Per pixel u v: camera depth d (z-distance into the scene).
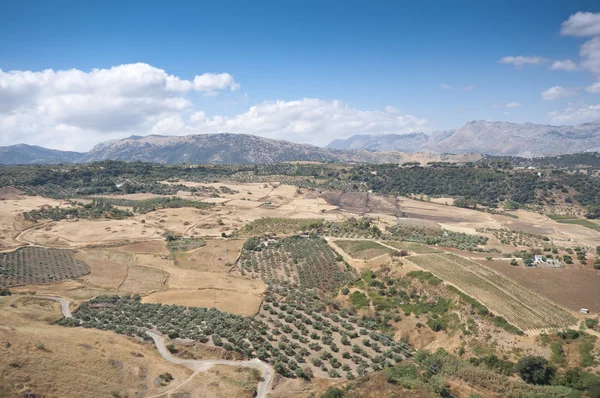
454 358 105.88
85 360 88.94
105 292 146.62
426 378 96.19
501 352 103.50
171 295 146.25
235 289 154.00
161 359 99.00
